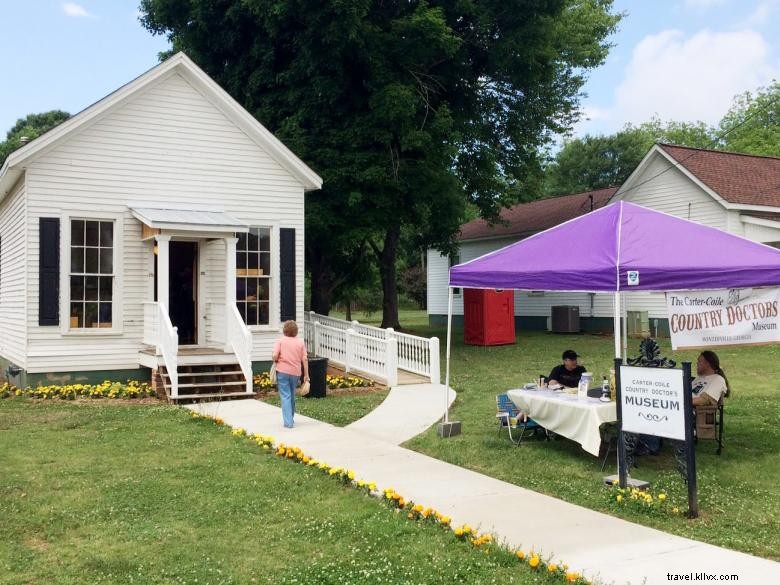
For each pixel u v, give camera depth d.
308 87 19.83
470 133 23.33
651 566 5.18
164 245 14.07
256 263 16.52
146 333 14.79
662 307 24.39
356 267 26.02
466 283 10.09
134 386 14.27
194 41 21.41
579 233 9.37
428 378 15.96
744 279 7.93
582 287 8.40
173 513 6.59
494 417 11.52
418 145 19.09
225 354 14.62
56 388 13.74
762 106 57.59
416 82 20.38
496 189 26.16
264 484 7.52
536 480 7.90
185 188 15.57
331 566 5.27
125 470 8.12
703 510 6.74
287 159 16.62
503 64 21.22
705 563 5.23
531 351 21.41
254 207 16.41
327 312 24.36
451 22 20.94
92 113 14.45
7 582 5.03
